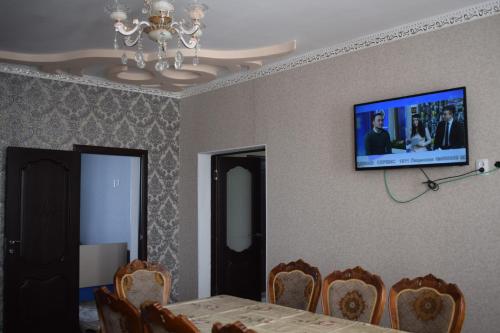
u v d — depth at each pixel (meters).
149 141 6.11
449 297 2.58
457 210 3.67
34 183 5.07
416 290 2.75
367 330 2.55
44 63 4.74
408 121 3.92
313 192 4.67
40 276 5.05
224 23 3.96
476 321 3.54
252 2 3.56
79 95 5.59
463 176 3.65
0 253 4.99
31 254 5.01
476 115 3.60
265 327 2.63
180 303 3.30
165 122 6.25
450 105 3.67
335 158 4.50
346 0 3.54
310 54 4.73
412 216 3.93
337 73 4.51
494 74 3.52
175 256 6.27
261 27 4.06
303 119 4.79
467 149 3.57
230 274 6.07
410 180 3.96
